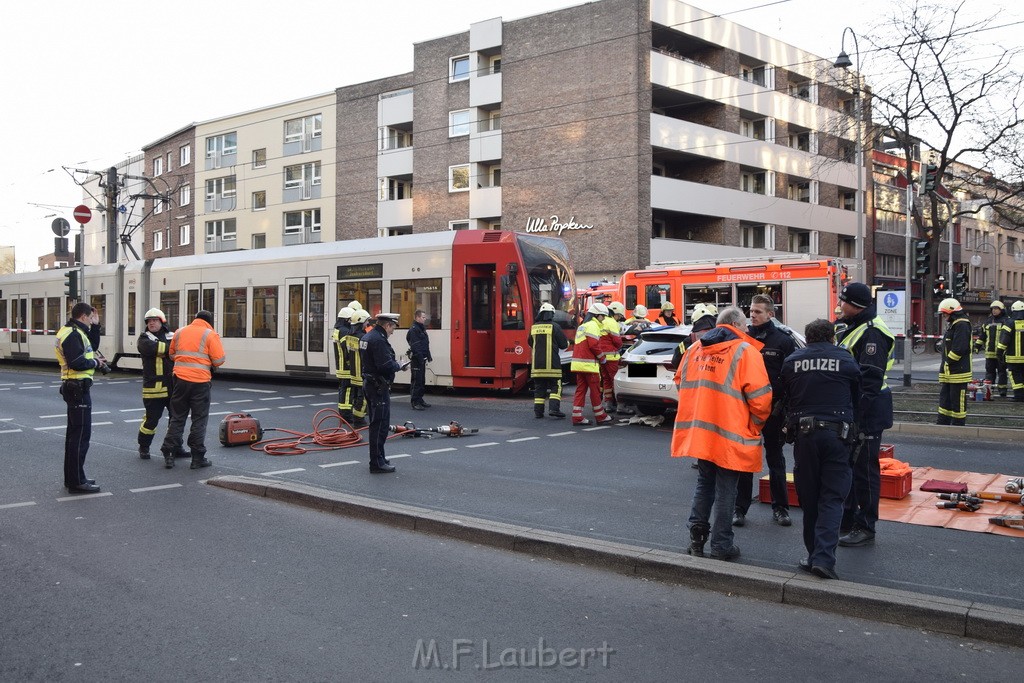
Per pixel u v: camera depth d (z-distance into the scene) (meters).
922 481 8.52
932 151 33.28
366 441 11.44
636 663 4.24
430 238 17.50
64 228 27.20
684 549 6.07
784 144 43.12
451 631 4.67
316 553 6.20
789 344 6.85
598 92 35.19
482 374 16.67
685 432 5.85
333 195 44.94
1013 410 14.41
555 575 5.70
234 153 50.00
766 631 4.67
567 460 9.95
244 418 11.27
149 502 7.91
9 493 8.29
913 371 26.08
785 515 6.92
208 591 5.33
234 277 21.19
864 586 5.05
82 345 8.24
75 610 4.98
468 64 39.16
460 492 8.12
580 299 26.53
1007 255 69.44
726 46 39.53
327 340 19.11
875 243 50.38
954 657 4.30
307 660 4.26
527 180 37.16
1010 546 6.18
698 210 37.31
